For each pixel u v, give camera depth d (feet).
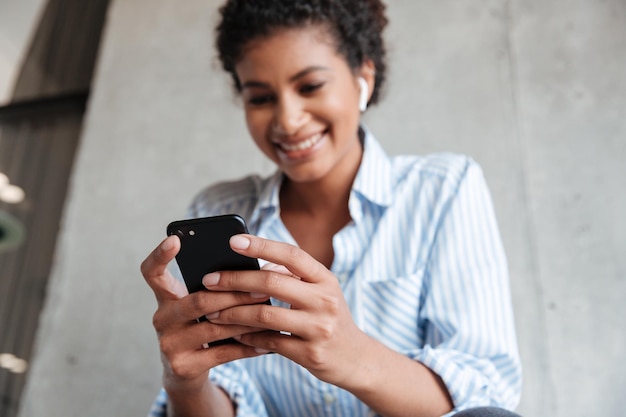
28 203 7.88
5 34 8.93
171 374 2.21
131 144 6.98
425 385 2.13
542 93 5.42
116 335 6.19
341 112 2.69
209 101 6.84
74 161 7.86
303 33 2.63
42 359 6.36
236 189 3.42
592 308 4.69
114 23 7.85
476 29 5.86
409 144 5.63
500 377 2.42
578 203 4.99
